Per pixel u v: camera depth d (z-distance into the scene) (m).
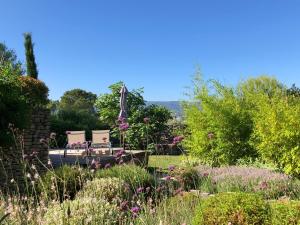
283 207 5.09
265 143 11.52
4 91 8.69
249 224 4.95
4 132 8.37
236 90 14.86
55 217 4.79
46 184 6.54
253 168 10.38
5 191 7.22
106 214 5.18
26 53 19.72
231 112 13.52
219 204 5.20
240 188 8.68
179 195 6.18
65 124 25.64
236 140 13.44
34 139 11.41
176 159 13.87
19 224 4.52
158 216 4.93
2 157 8.21
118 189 6.57
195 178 8.65
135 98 21.61
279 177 8.84
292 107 11.39
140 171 7.84
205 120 13.93
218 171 9.93
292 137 10.90
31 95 11.20
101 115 23.89
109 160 11.90
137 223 4.92
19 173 8.59
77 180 6.84
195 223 5.21
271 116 11.27
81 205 5.20
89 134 26.80
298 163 10.73
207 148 13.59
